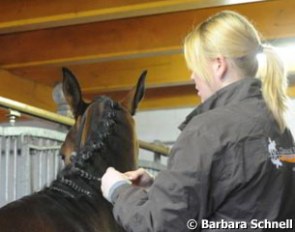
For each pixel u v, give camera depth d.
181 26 6.34
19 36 7.16
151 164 6.20
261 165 1.95
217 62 2.11
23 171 3.85
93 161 2.75
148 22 6.52
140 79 3.17
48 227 2.29
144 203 2.00
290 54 7.29
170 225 1.89
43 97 8.10
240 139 1.96
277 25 6.05
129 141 2.90
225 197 1.94
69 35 6.91
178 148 1.98
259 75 2.14
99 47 6.71
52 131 4.12
